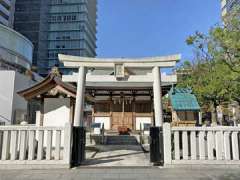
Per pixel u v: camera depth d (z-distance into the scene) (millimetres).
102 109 22625
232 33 11625
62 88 12203
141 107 22406
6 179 7121
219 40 12305
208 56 15922
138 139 16719
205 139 9039
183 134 8789
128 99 22422
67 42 88125
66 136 8648
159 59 10922
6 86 17328
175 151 8711
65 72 78938
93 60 11016
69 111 12414
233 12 13047
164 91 21500
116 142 16062
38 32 85688
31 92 12242
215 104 16906
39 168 8422
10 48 34969
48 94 12461
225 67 12719
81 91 10812
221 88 13742
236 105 22328
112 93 22453
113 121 22312
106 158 10367
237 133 8773
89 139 15906
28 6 87250
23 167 8414
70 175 7555
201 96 15883
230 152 8828
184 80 17266
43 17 87688
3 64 25172
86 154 11391
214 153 9156
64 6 90250
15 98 17594
